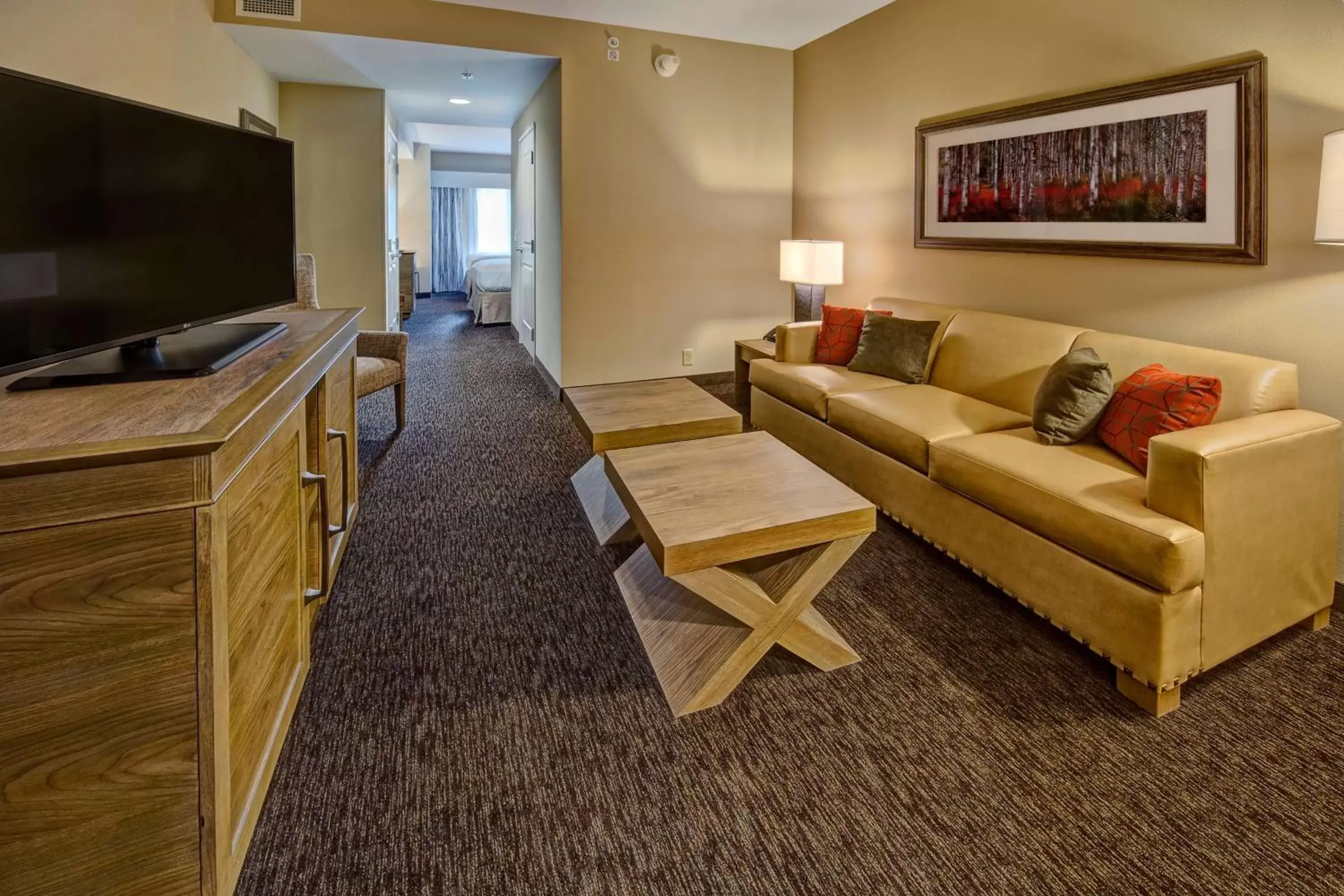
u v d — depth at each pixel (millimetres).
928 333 3225
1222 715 1617
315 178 5125
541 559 2418
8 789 859
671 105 4598
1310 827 1307
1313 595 1873
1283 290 2225
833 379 3230
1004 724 1600
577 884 1201
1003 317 3021
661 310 4832
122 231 1276
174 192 1431
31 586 833
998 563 2070
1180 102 2449
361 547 2479
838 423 2918
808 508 1686
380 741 1535
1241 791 1395
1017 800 1381
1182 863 1234
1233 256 2328
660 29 4426
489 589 2211
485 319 8086
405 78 4777
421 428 3990
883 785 1424
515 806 1367
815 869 1232
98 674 886
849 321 3590
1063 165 2928
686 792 1407
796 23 4297
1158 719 1606
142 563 889
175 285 1438
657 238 4727
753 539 1573
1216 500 1584
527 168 5836
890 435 2549
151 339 1420
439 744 1532
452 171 11203
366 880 1201
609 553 2465
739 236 4965
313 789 1396
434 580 2258
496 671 1797
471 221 12219
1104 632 1719
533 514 2791
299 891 1177
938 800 1385
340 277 5281
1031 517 1909
